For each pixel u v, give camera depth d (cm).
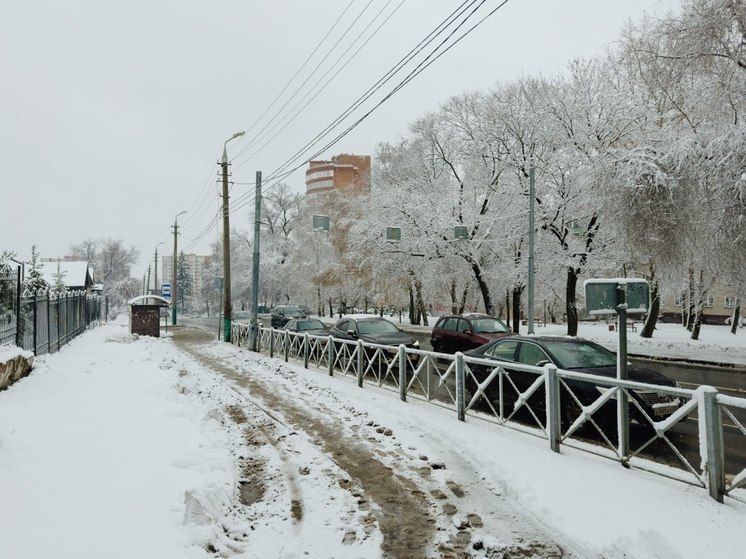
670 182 1549
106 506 437
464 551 407
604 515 438
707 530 402
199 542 392
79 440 624
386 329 1559
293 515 477
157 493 470
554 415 617
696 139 1488
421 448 663
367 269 3384
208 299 7762
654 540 387
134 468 533
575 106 2133
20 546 360
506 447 632
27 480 482
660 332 3139
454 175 2966
